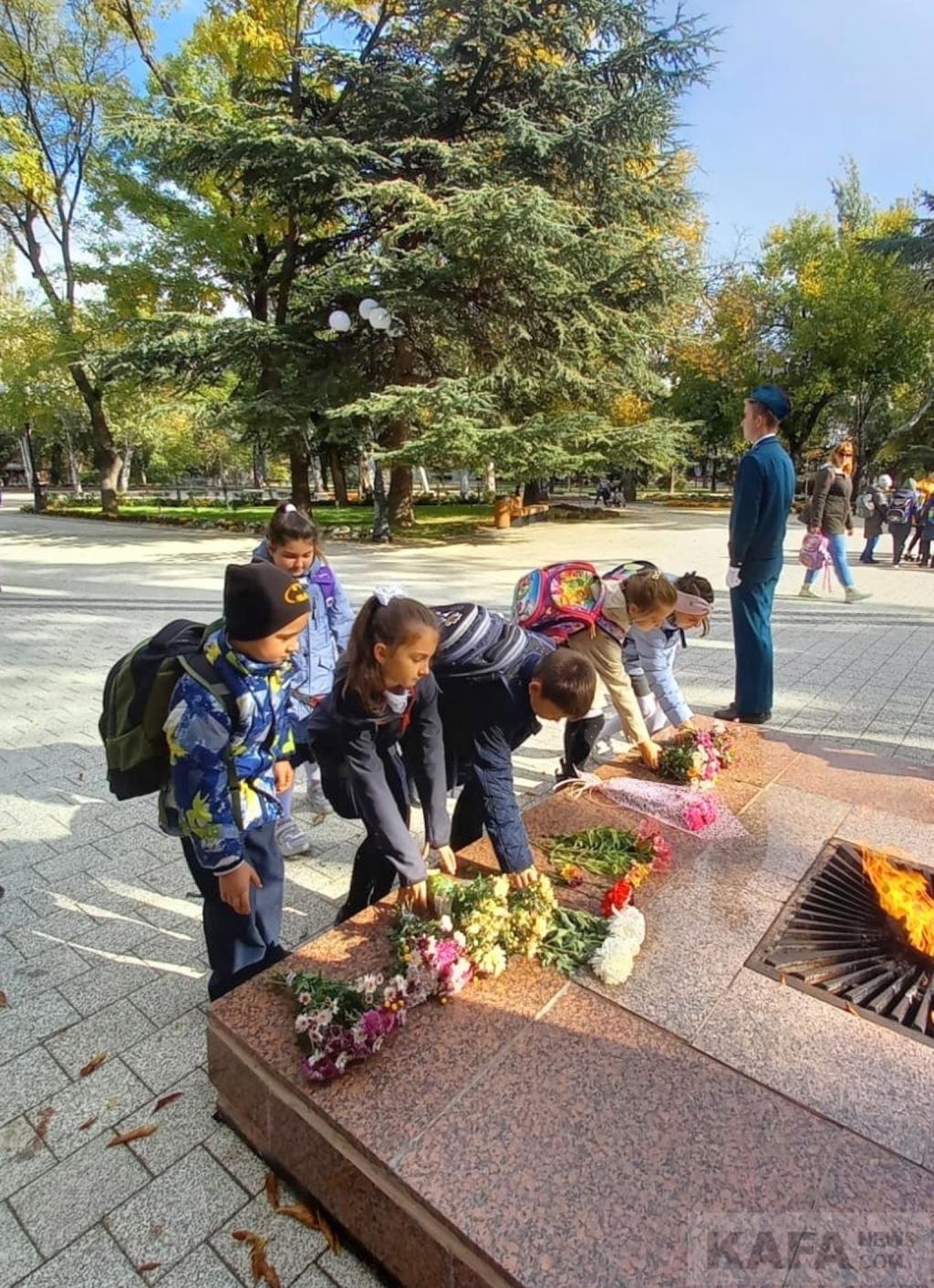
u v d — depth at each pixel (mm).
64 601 8945
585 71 14359
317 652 3016
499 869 2336
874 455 29781
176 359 15445
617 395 16188
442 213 12594
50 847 3207
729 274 28547
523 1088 1551
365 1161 1417
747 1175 1363
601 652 2969
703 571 11852
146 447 39906
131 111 15023
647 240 14719
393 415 13461
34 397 21578
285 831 3104
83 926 2643
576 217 14070
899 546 11906
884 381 28656
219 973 1987
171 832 1887
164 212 17594
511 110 13438
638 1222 1276
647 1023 1740
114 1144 1767
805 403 29641
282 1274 1467
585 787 2951
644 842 2488
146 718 1745
